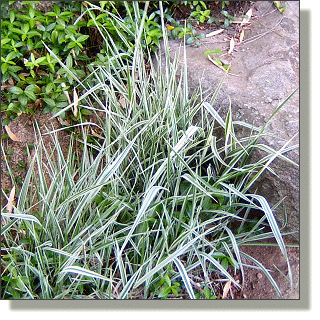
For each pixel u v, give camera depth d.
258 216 1.67
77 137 1.82
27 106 1.78
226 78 1.88
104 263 1.57
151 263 1.43
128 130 1.57
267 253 1.63
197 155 1.76
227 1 2.32
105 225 1.42
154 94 1.74
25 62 1.76
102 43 2.01
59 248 1.48
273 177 1.56
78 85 1.75
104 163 1.82
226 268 1.53
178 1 2.24
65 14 1.81
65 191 1.59
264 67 1.92
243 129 1.68
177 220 1.56
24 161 1.74
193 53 2.05
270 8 2.33
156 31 1.98
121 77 1.97
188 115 1.71
